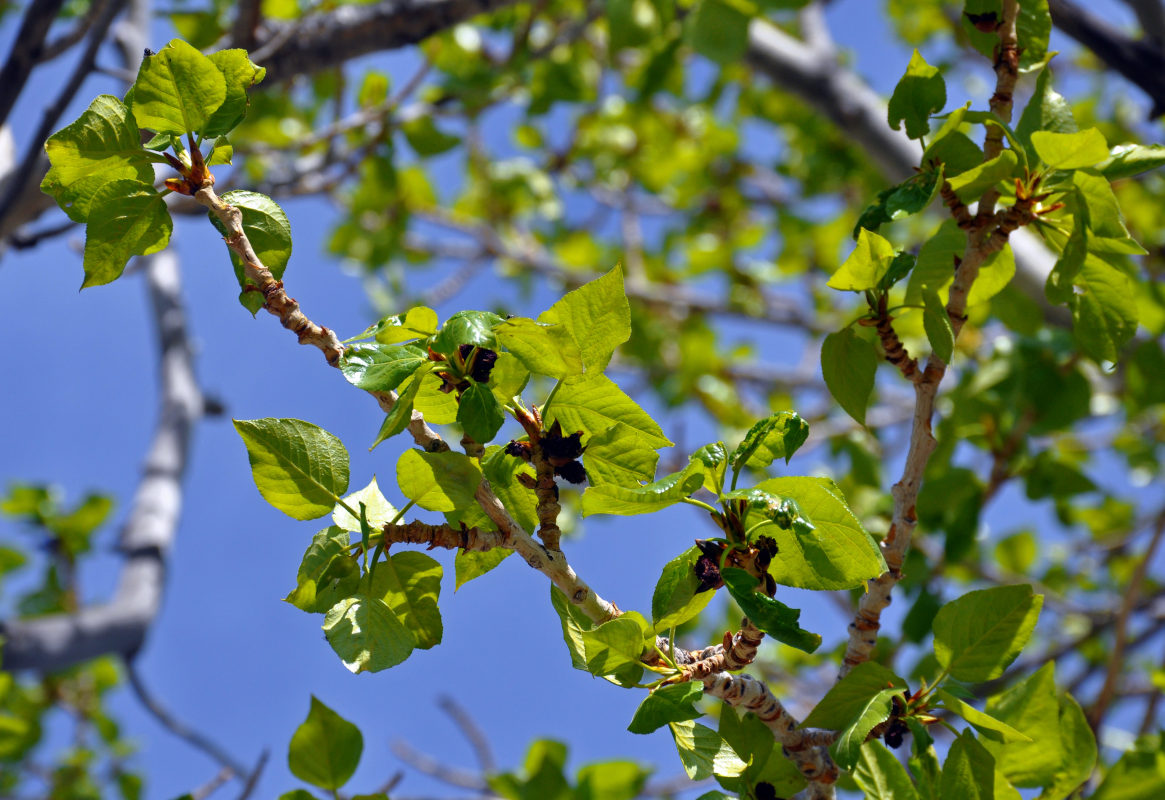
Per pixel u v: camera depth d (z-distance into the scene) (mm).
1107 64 2064
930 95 1568
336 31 2012
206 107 1504
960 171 1568
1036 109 1582
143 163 1504
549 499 1513
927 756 1538
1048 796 1573
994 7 1591
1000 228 1567
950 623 1540
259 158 2994
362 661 1479
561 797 1766
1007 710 1582
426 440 1504
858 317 1553
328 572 1491
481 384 1492
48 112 1805
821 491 1491
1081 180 1551
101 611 2355
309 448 1497
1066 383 2125
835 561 1501
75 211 1504
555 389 1512
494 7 2090
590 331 1504
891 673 1519
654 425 1513
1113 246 1558
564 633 1525
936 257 1593
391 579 1508
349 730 1586
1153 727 1821
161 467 2924
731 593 1477
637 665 1507
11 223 1832
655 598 1503
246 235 1513
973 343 2967
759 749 1540
